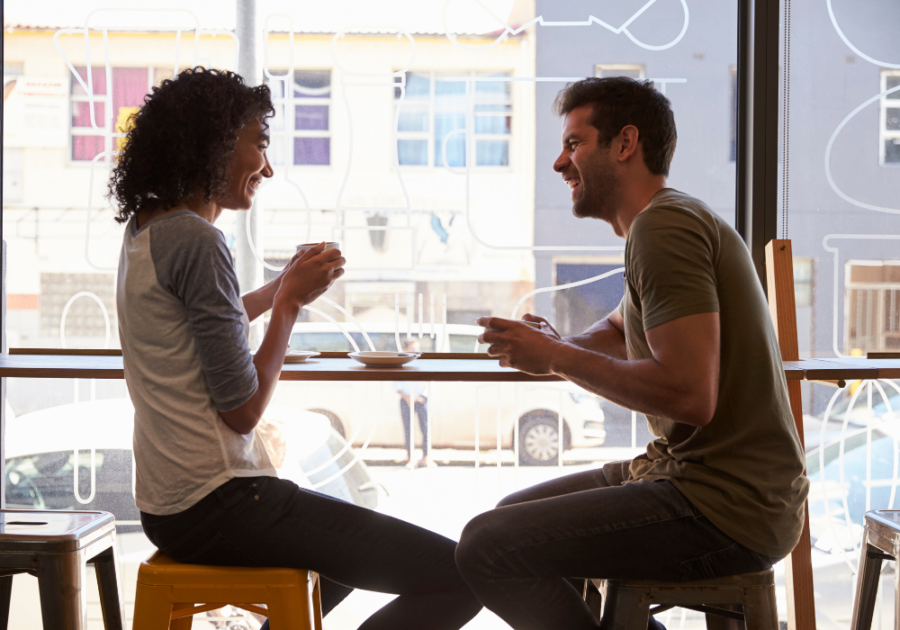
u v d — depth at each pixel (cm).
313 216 203
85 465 207
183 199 111
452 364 157
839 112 204
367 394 207
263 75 200
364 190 203
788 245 170
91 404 207
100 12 198
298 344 205
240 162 119
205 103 110
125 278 106
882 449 209
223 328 102
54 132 199
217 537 107
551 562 107
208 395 106
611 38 202
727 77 201
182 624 127
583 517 108
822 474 209
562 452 211
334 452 207
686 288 104
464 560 109
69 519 129
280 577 107
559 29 202
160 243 103
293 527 109
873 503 209
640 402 105
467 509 210
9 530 121
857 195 205
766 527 106
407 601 118
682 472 111
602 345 149
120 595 135
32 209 200
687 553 107
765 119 192
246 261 203
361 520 113
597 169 130
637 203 130
